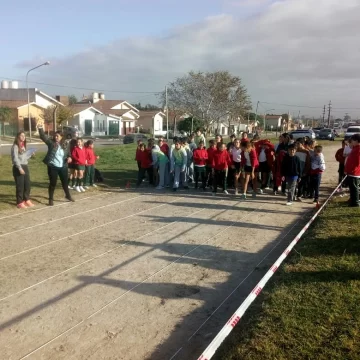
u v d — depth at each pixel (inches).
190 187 531.5
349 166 374.3
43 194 449.1
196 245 273.7
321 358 134.6
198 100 1850.4
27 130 2023.9
